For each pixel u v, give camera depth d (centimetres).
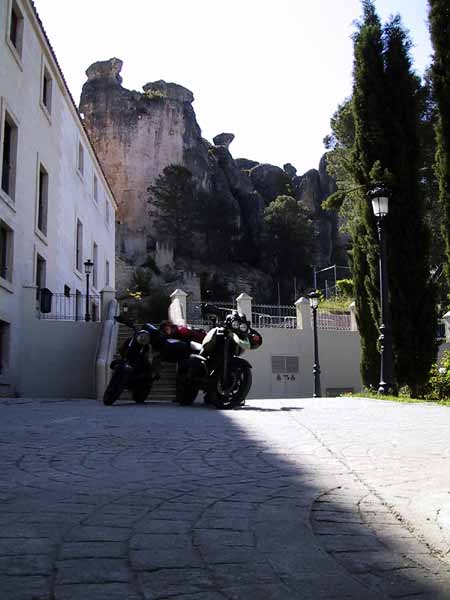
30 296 1658
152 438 544
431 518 316
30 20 1830
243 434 566
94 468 421
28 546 261
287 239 8738
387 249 1291
